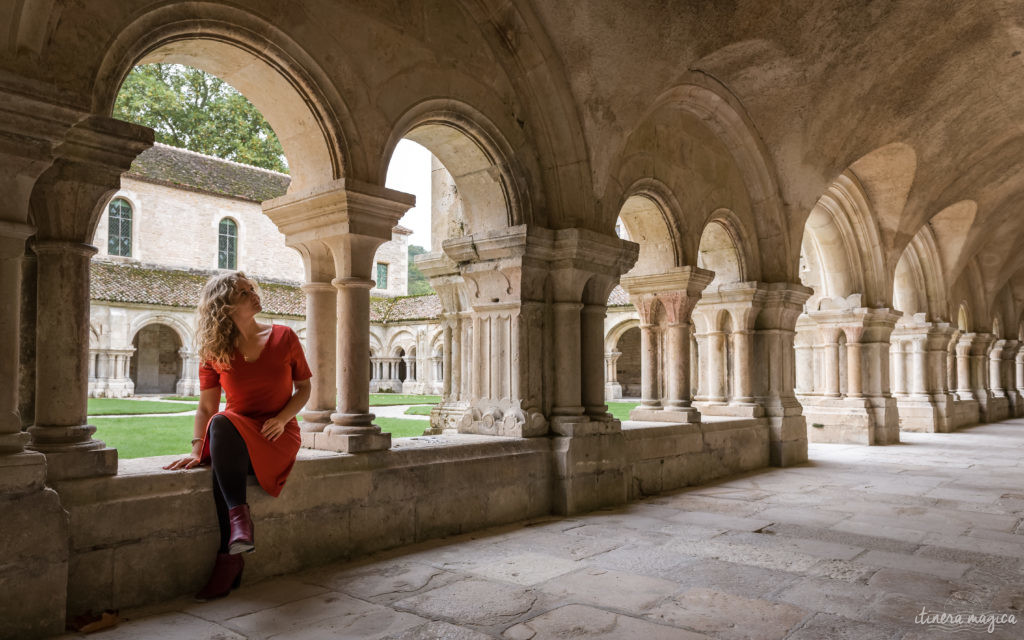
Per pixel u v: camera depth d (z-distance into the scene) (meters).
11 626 3.06
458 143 5.99
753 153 8.86
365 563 4.40
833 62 8.01
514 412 6.06
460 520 5.25
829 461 9.68
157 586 3.63
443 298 9.93
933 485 7.57
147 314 27.08
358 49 4.90
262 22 4.34
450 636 3.17
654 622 3.36
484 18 5.86
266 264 33.31
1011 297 21.33
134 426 11.38
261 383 3.87
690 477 7.64
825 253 12.59
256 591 3.82
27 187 3.29
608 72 6.26
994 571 4.26
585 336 6.62
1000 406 19.55
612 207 6.77
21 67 3.29
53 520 3.21
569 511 5.96
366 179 4.90
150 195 29.73
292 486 4.21
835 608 3.57
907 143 10.43
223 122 34.56
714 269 9.30
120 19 3.69
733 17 6.79
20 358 3.69
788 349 9.47
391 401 22.88
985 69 9.05
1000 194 13.88
